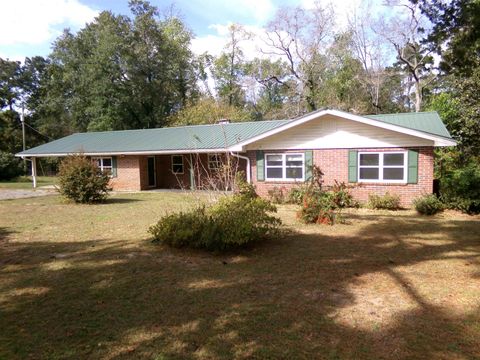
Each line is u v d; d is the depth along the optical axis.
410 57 30.33
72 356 3.54
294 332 3.95
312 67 32.75
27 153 23.83
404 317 4.28
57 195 19.41
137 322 4.25
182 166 22.78
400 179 13.78
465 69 8.44
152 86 37.19
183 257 6.94
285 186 15.88
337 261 6.62
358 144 14.40
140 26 36.50
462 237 8.40
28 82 50.12
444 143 12.96
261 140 16.23
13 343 3.80
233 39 42.72
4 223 10.94
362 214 12.12
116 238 8.70
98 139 24.89
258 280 5.64
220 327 4.09
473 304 4.61
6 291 5.30
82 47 35.94
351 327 4.05
